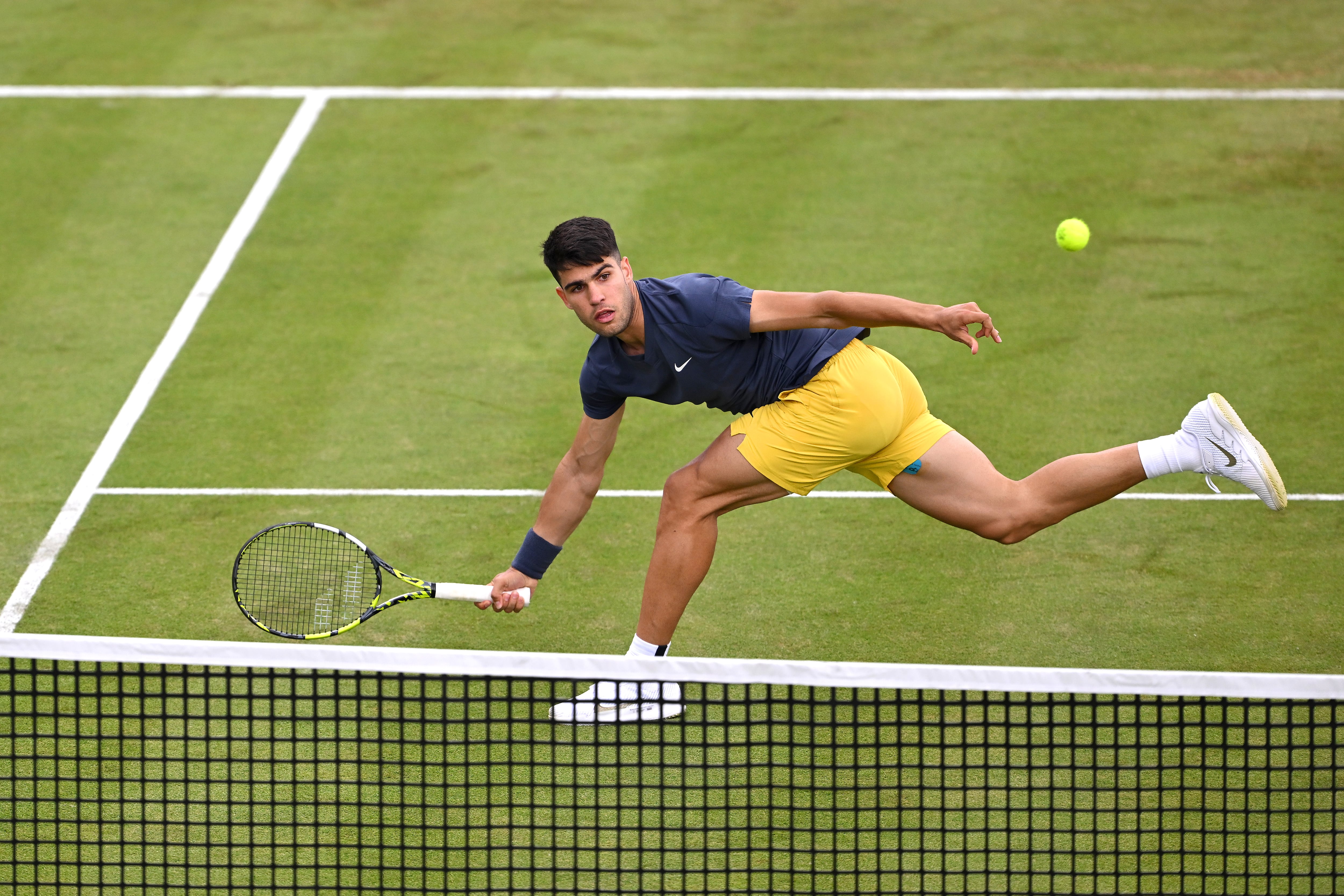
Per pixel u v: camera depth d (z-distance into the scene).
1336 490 18.28
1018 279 24.39
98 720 11.55
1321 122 29.50
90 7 37.34
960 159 28.77
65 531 17.88
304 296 24.55
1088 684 10.75
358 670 11.09
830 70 32.81
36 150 29.91
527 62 33.72
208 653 11.17
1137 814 11.24
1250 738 13.49
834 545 17.48
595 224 12.57
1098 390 21.03
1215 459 13.66
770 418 13.55
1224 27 34.25
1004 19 35.19
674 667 10.92
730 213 27.00
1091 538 17.47
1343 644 15.19
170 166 29.27
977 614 15.94
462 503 18.62
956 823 12.56
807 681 10.87
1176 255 24.94
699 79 32.62
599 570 17.03
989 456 19.44
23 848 12.41
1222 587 16.36
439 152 29.70
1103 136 29.39
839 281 24.55
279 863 12.23
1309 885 11.83
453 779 13.12
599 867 11.90
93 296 24.53
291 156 29.61
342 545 17.30
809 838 12.42
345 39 35.16
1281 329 22.48
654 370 13.26
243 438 20.25
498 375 22.00
